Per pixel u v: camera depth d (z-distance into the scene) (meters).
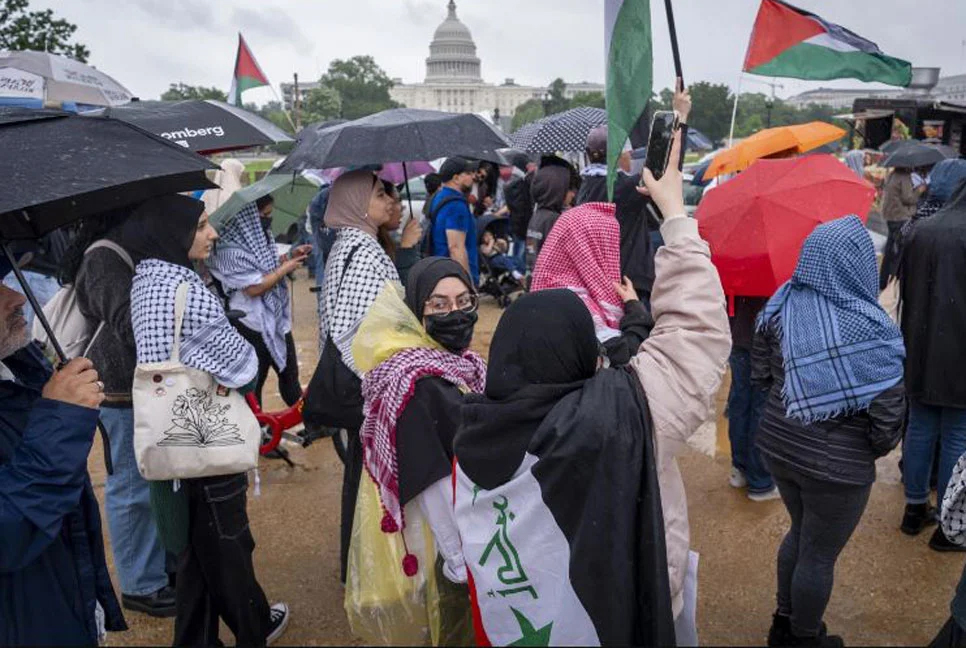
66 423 1.94
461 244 6.11
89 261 3.06
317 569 4.02
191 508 2.89
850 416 2.81
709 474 5.03
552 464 1.64
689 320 1.86
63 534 2.10
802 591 2.95
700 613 3.56
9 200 1.73
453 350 2.64
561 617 1.66
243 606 2.97
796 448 2.89
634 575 1.67
